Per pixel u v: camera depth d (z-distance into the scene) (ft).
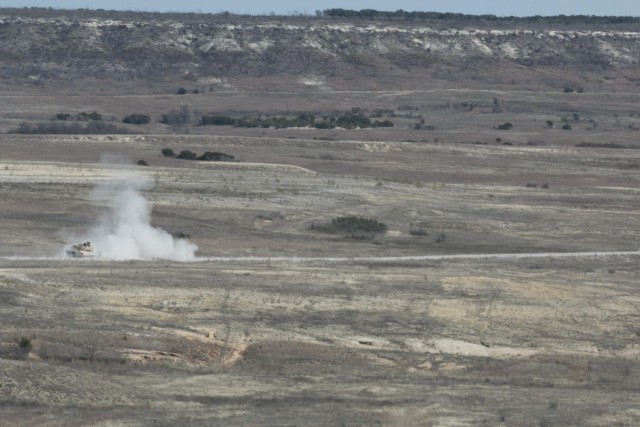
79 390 440.86
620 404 457.68
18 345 500.33
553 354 588.50
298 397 453.99
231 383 475.72
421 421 412.16
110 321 582.35
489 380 512.22
